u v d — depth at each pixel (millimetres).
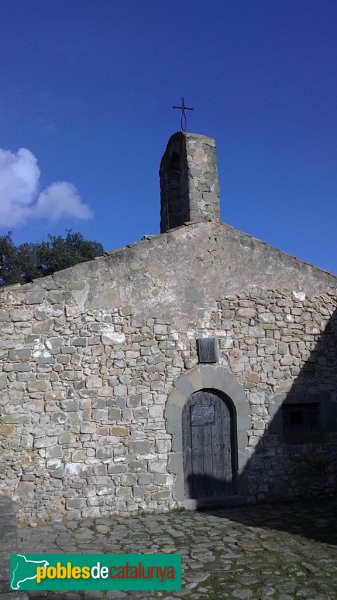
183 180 10289
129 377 8727
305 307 10039
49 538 7188
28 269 24562
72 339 8547
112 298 8836
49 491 8133
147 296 9031
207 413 9258
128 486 8492
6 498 7379
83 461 8336
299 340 9883
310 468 9602
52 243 26062
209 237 9602
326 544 6785
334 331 10188
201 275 9430
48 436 8242
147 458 8633
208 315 9344
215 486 9117
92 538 7164
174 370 8984
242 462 9188
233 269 9656
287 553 6445
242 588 5414
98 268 8844
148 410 8742
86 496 8281
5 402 8141
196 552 6527
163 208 11125
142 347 8867
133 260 9047
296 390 9695
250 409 9367
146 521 8055
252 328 9586
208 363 9180
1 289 8391
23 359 8297
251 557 6316
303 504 9125
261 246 9938
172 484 8703
